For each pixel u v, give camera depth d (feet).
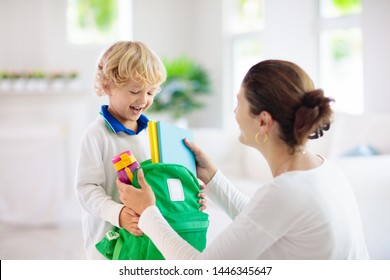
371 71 16.02
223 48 23.32
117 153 6.12
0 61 23.52
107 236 5.78
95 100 24.14
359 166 10.77
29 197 19.51
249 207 4.83
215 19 23.71
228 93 23.50
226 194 6.28
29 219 19.45
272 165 5.13
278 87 4.81
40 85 19.99
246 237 4.72
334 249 4.79
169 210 5.50
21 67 23.62
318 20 18.60
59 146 19.66
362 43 16.30
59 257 14.55
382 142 13.30
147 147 6.47
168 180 5.61
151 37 25.12
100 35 24.85
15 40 23.58
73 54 24.26
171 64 22.52
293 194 4.68
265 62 5.00
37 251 15.35
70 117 19.90
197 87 22.72
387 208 10.91
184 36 25.49
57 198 19.57
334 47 18.29
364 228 10.71
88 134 6.01
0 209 19.45
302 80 4.84
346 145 14.21
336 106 18.13
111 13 24.97
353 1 17.43
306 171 4.87
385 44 15.48
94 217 6.12
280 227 4.71
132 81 5.82
